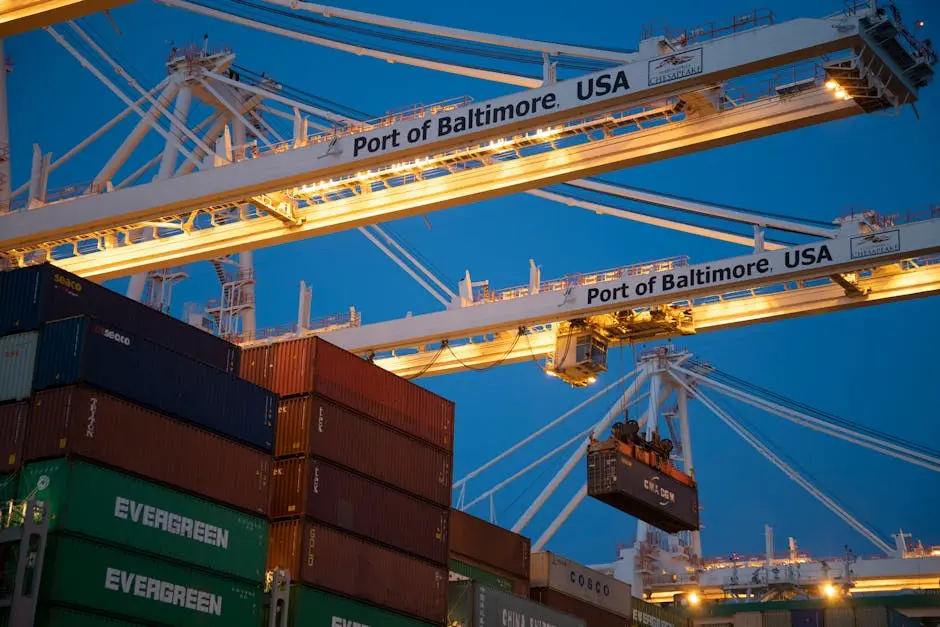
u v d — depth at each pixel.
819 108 41.88
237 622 34.09
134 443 32.59
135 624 31.64
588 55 43.78
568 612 49.31
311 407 37.88
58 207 49.66
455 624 41.59
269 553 36.44
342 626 36.66
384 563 38.69
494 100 43.09
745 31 39.97
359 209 48.28
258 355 39.38
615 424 49.75
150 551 32.31
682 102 42.91
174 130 62.50
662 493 49.81
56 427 31.50
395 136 44.28
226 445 34.97
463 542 45.09
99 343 32.44
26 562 29.73
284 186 46.25
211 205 47.81
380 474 39.62
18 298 33.44
